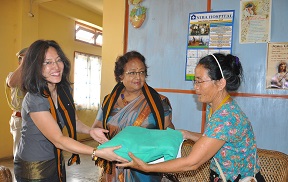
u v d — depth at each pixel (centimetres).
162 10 236
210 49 215
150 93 146
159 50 239
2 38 388
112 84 266
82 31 564
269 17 195
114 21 262
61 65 127
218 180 109
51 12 479
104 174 154
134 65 141
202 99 108
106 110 149
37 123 120
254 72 201
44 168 130
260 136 202
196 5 221
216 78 101
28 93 124
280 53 193
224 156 106
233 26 206
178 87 232
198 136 138
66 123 138
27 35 405
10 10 396
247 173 110
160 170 103
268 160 139
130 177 141
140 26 246
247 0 201
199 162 99
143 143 109
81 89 559
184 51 228
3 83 392
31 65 119
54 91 138
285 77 192
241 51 204
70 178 330
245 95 205
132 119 144
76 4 475
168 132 123
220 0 211
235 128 100
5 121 397
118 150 107
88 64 575
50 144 131
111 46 264
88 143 545
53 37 486
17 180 134
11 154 407
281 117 194
